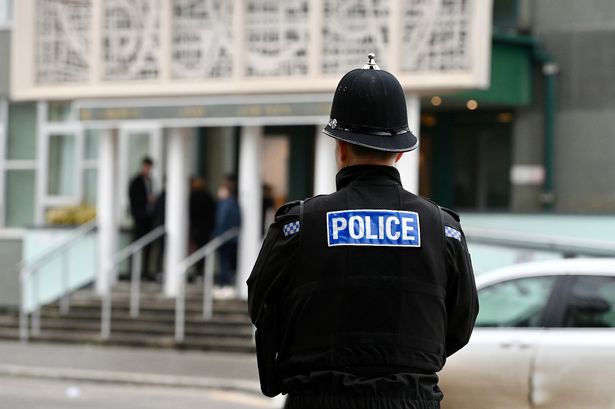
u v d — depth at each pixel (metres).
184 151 25.17
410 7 22.39
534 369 10.76
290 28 23.30
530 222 22.72
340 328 4.95
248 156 24.38
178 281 24.91
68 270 26.61
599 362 10.58
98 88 24.55
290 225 5.09
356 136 5.14
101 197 26.03
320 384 4.91
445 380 11.01
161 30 24.14
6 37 29.78
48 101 25.42
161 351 23.23
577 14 25.48
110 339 23.89
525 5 25.83
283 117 23.28
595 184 25.36
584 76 25.44
